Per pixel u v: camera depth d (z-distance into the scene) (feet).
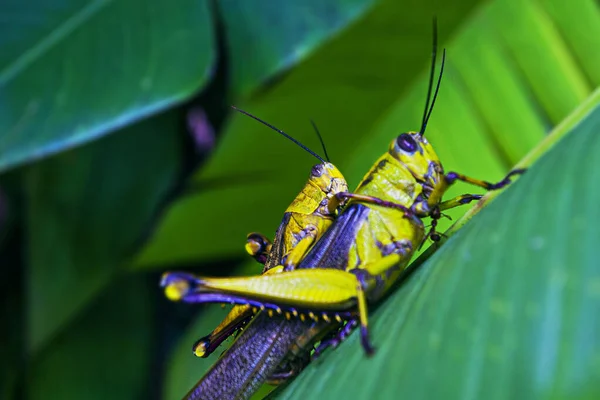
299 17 1.04
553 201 0.71
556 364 0.64
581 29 1.02
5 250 1.44
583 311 0.65
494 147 1.03
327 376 0.79
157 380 1.40
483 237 0.74
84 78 1.00
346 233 0.87
